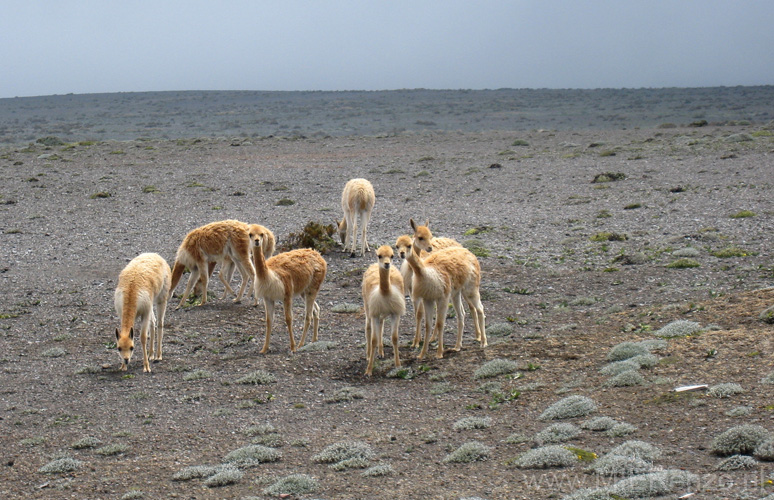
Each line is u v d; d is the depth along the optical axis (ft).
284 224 88.53
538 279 59.98
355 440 32.60
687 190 98.48
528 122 372.99
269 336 46.06
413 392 38.14
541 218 87.15
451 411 35.14
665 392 32.94
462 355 42.80
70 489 29.17
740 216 78.48
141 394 39.93
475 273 44.11
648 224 79.05
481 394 36.83
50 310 56.34
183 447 33.22
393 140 214.07
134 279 43.06
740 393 31.42
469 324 50.26
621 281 57.36
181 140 215.92
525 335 45.85
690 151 141.38
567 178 118.52
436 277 40.88
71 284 63.31
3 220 93.97
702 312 44.24
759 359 34.88
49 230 87.15
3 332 51.44
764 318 40.55
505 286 58.44
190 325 52.01
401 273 45.42
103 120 465.06
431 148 183.93
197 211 98.84
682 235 71.36
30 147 193.88
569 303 52.95
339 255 70.28
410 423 34.14
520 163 142.31
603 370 36.91
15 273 67.26
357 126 384.68
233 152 177.47
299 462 30.81
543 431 30.63
